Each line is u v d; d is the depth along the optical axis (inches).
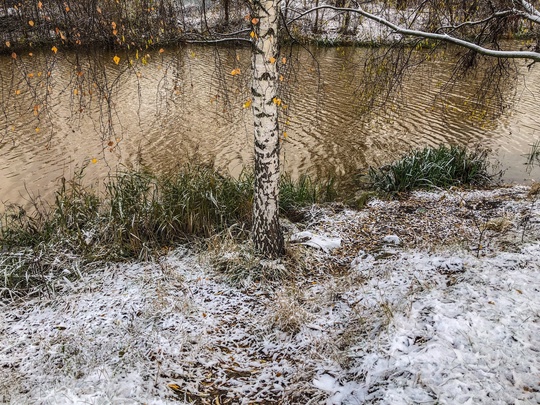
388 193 317.7
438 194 313.9
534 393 104.5
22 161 391.2
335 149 428.8
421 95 592.1
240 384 132.6
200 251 212.5
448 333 128.2
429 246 214.5
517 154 417.7
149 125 486.6
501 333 126.0
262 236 199.2
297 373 134.6
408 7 256.4
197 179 257.0
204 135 462.9
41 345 147.0
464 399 103.7
